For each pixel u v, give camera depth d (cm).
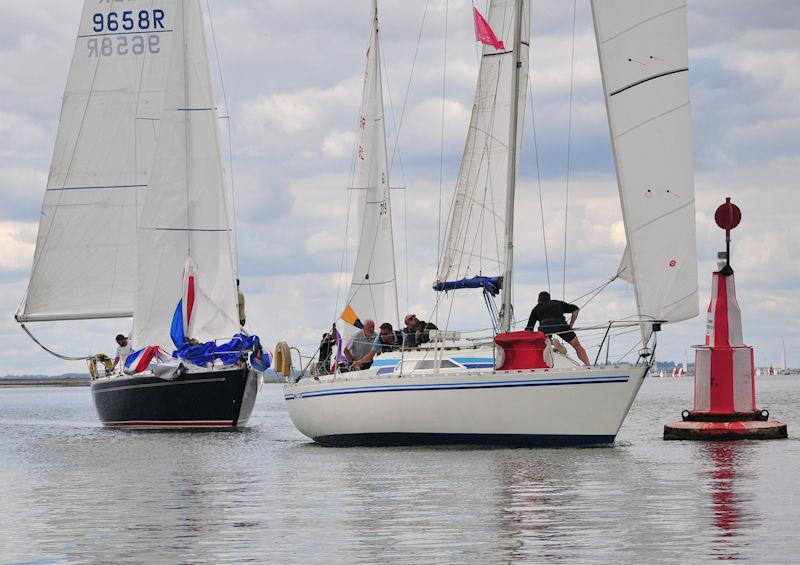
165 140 8975
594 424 5550
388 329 6631
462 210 6550
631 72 5678
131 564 3011
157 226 8912
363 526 3525
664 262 5650
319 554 3095
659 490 4184
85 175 10219
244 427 8556
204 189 8994
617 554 3022
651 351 5644
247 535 3403
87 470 5331
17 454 6269
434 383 5753
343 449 6062
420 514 3734
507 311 5944
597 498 4009
